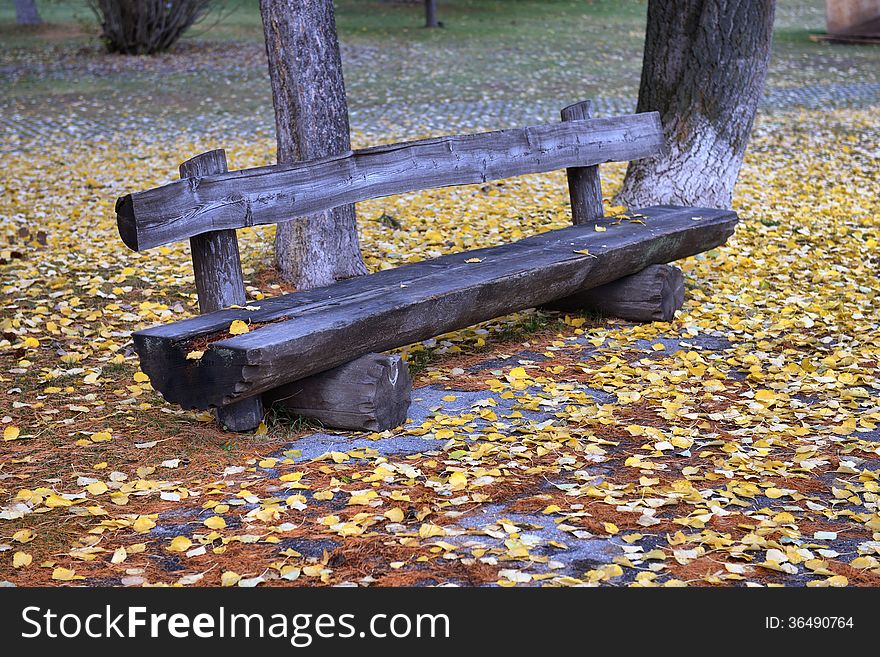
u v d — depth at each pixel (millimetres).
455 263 5613
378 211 9812
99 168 12195
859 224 9633
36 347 5965
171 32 22312
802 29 27297
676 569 3404
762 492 4043
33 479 4195
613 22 28297
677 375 5449
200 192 4535
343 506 3910
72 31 26062
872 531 3707
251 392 4215
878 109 16766
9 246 8453
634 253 6145
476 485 4047
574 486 4066
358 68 20469
